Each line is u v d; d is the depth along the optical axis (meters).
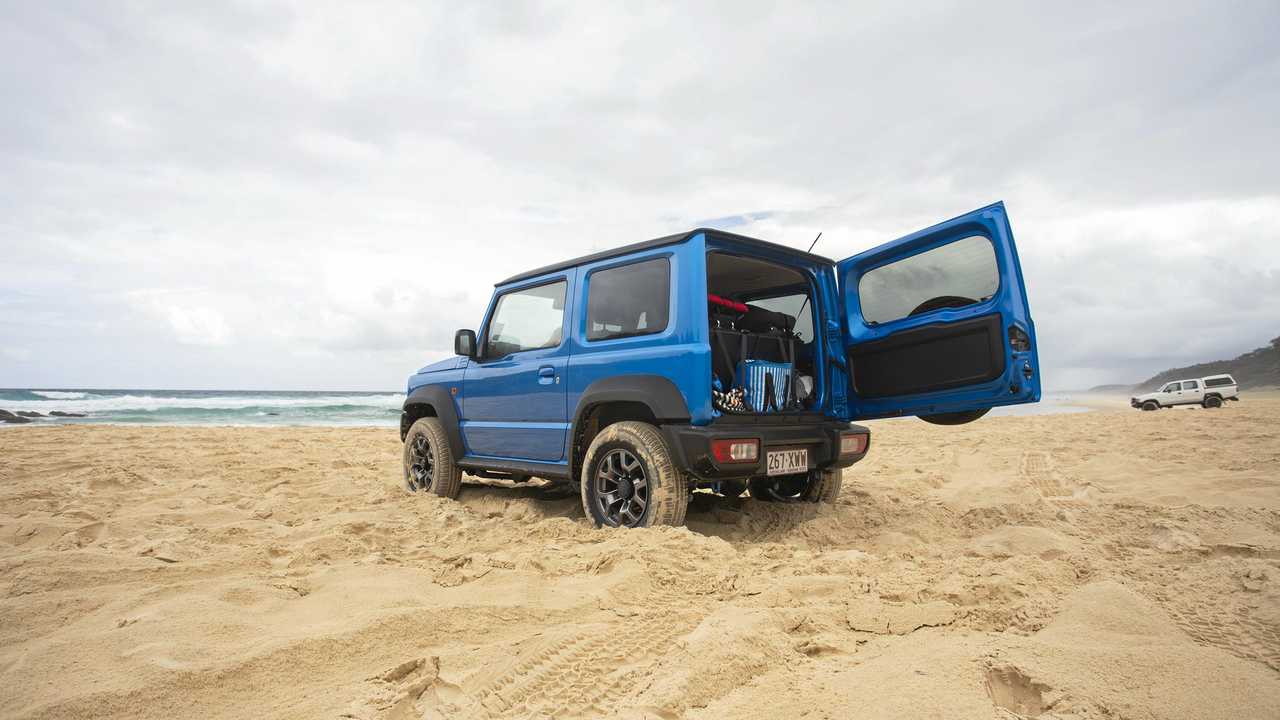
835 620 2.39
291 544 3.70
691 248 3.91
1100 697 1.67
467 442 5.36
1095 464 7.26
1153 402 28.45
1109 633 2.10
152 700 1.79
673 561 3.08
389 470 7.34
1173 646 1.95
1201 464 6.73
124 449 8.62
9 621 2.36
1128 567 2.91
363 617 2.37
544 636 2.27
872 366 4.81
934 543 3.81
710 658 1.98
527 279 5.16
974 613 2.39
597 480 4.12
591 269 4.55
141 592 2.64
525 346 5.02
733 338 4.13
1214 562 2.87
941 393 4.36
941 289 4.42
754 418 4.06
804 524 4.16
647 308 4.11
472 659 2.14
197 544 3.67
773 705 1.74
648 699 1.79
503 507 5.09
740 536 4.06
